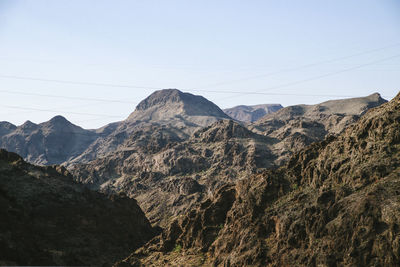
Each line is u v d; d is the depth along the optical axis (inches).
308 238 4205.2
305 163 5359.3
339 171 4613.7
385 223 3671.3
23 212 5629.9
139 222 7367.1
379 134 4606.3
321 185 4790.8
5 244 4239.7
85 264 5142.7
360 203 3917.3
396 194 3821.4
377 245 3565.5
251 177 5762.8
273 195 5206.7
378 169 4239.7
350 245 3757.4
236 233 5108.3
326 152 5088.6
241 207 5393.7
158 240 6333.7
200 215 5964.6
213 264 4977.9
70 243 5698.8
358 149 4690.0
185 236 5861.2
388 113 4677.7
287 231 4436.5
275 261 4271.7
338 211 4128.9
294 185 5172.2
